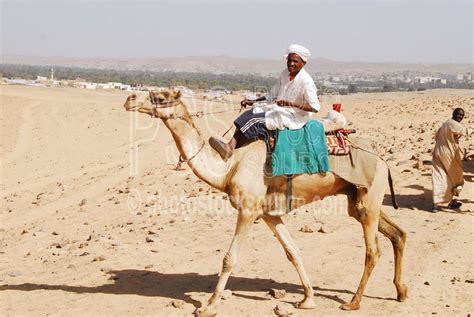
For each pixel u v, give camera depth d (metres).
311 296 8.43
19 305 8.75
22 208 17.98
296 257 8.45
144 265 10.55
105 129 35.19
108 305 8.63
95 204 16.78
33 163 26.94
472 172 16.86
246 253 11.03
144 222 13.94
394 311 8.35
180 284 9.48
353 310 8.37
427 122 31.66
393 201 8.97
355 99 55.47
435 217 13.25
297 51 8.12
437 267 10.04
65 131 34.66
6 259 11.77
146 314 8.27
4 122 36.81
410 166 18.17
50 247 12.48
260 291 9.09
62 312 8.41
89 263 10.83
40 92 56.00
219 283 8.16
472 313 8.28
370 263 8.43
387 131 29.38
